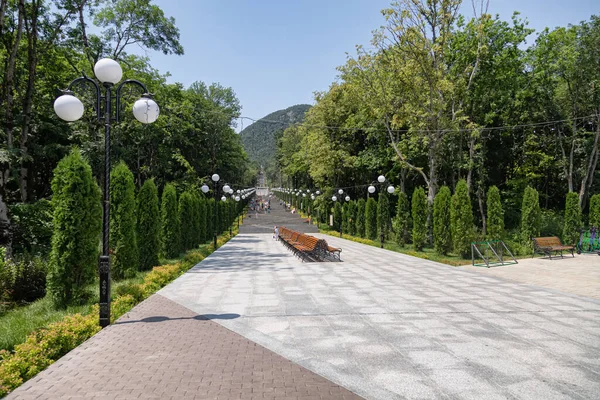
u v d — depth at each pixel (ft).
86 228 28.07
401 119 73.46
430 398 12.97
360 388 13.67
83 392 13.23
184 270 43.11
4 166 49.44
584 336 19.62
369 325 21.67
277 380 14.25
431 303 27.04
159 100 95.86
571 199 69.67
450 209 57.00
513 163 113.70
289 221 165.89
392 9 67.26
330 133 118.83
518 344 18.43
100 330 20.71
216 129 151.23
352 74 84.12
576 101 94.02
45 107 77.00
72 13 64.59
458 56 84.12
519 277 38.34
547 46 92.63
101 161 77.51
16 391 13.34
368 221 91.15
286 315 23.91
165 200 56.39
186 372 14.97
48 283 27.25
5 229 48.26
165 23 80.07
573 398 12.99
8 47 59.82
